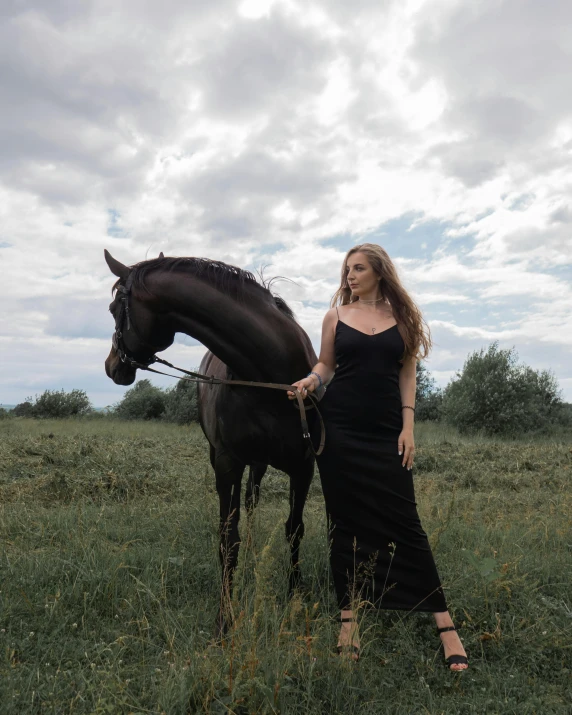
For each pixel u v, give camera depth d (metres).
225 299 2.79
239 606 2.46
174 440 10.50
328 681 2.18
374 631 2.64
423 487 6.18
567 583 3.21
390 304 2.79
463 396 15.78
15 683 2.14
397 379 2.73
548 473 7.44
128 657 2.47
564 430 16.39
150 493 5.85
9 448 7.44
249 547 3.17
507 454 9.16
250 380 2.87
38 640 2.49
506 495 6.26
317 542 3.79
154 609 2.91
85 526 4.07
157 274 2.90
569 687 2.29
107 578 3.08
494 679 2.30
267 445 2.95
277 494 6.17
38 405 19.88
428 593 2.55
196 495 5.57
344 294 2.94
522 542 3.93
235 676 2.12
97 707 1.89
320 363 2.85
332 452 2.64
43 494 5.47
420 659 2.45
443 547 3.75
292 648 2.31
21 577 3.09
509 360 15.90
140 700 2.08
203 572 3.36
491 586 2.99
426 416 21.28
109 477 6.00
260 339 2.81
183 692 2.01
